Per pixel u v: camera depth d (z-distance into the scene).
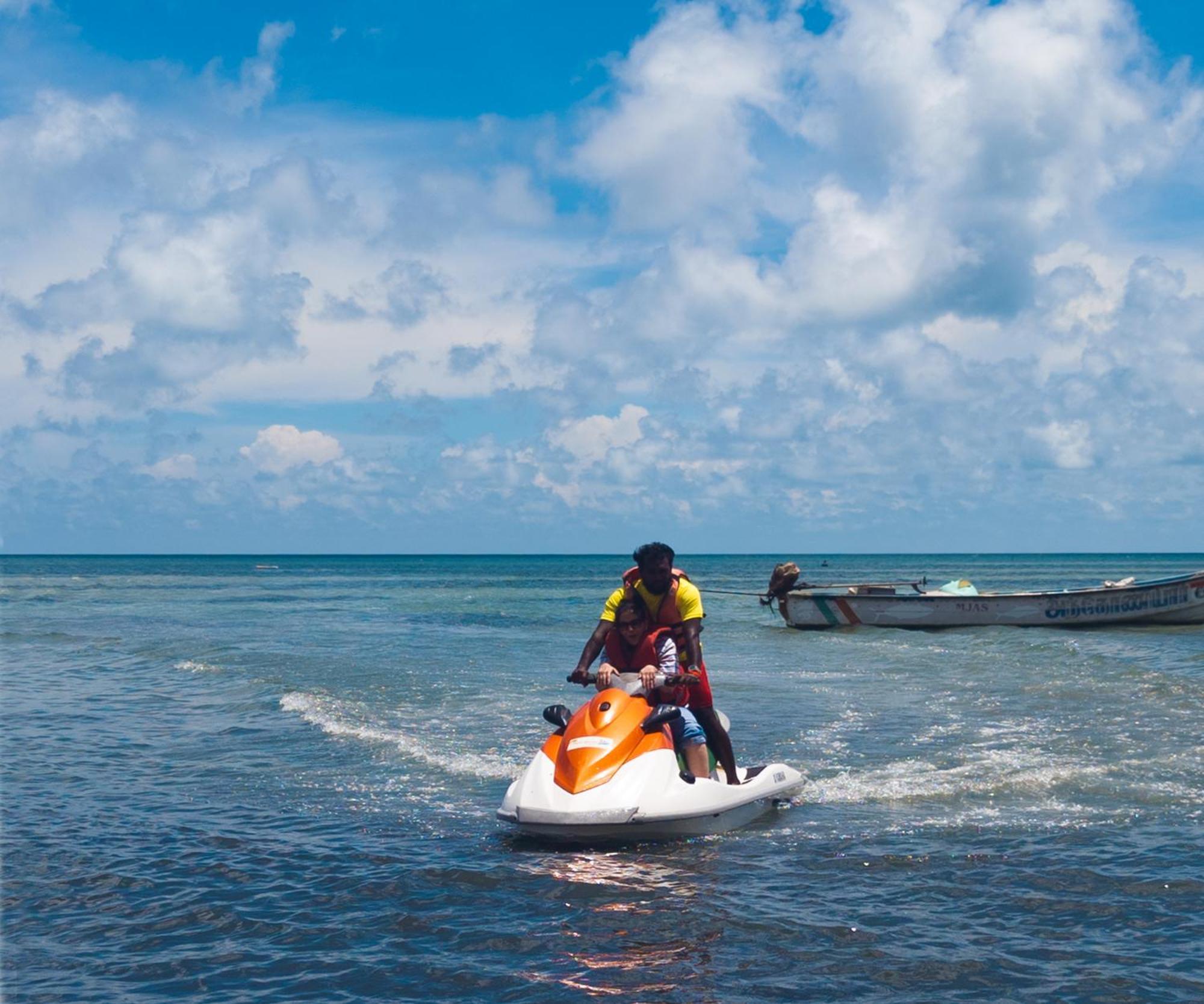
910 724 11.02
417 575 100.00
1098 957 4.67
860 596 24.23
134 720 11.80
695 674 7.28
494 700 12.91
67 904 5.55
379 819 7.34
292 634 24.52
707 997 4.29
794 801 7.76
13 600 44.75
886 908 5.35
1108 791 7.85
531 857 6.36
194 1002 4.31
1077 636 21.56
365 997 4.33
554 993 4.34
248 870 6.12
